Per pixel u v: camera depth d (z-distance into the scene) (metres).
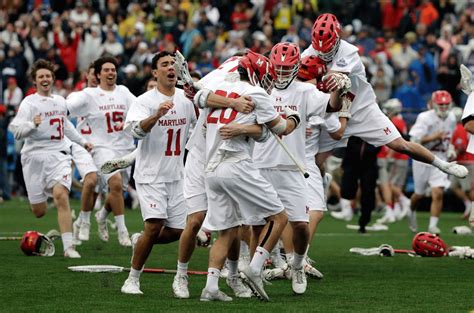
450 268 41.69
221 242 32.19
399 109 66.38
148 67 77.44
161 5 97.56
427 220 70.56
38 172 45.72
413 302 32.22
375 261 44.28
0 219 66.94
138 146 35.06
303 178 35.06
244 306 31.00
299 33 90.81
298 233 34.31
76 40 94.00
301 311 30.08
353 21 97.06
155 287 35.28
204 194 32.84
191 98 33.06
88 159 48.19
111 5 101.06
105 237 51.03
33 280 36.72
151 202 34.34
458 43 89.00
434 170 59.56
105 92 49.28
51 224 63.38
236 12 95.81
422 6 95.31
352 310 30.44
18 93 86.69
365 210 59.81
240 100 31.17
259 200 31.66
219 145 31.56
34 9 102.31
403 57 87.56
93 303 31.44
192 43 89.88
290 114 32.41
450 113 60.75
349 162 59.78
